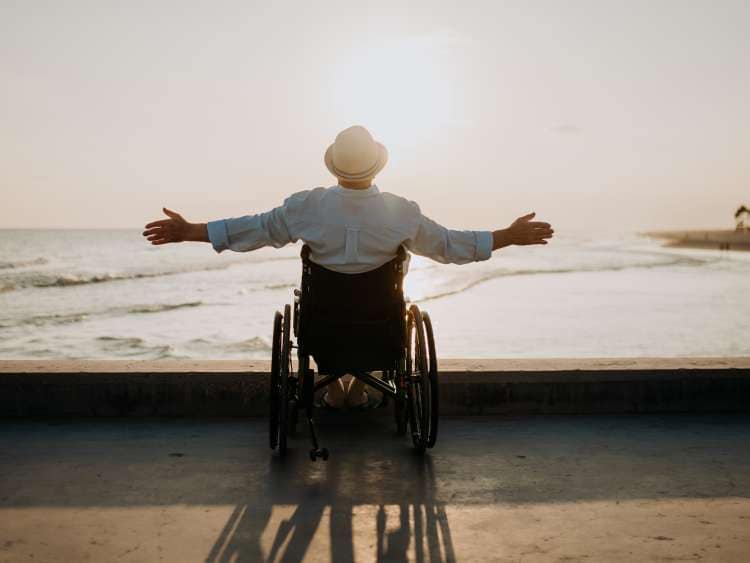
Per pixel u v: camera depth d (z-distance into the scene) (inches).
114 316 880.9
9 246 3865.7
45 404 197.6
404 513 134.3
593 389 205.5
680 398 206.7
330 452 170.9
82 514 132.6
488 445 176.7
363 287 160.4
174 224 157.3
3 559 113.7
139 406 199.2
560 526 128.7
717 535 124.7
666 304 1053.8
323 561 114.5
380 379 184.5
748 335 729.0
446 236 161.9
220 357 595.8
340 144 156.3
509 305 1021.2
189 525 128.0
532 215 164.4
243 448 173.3
